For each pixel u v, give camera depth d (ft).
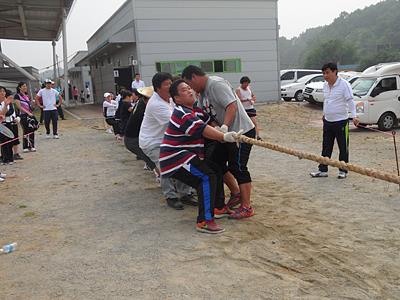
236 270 12.08
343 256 12.77
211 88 15.52
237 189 17.51
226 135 13.51
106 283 11.57
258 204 18.03
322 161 10.25
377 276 11.55
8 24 100.01
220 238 14.42
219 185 16.38
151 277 11.80
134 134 20.59
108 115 39.58
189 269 12.23
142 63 63.87
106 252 13.61
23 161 30.25
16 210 18.54
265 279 11.51
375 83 43.68
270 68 71.51
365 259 12.55
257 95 71.46
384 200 18.06
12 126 29.55
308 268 12.11
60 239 14.92
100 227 15.98
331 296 10.59
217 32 67.41
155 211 17.67
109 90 87.40
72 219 17.06
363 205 17.46
